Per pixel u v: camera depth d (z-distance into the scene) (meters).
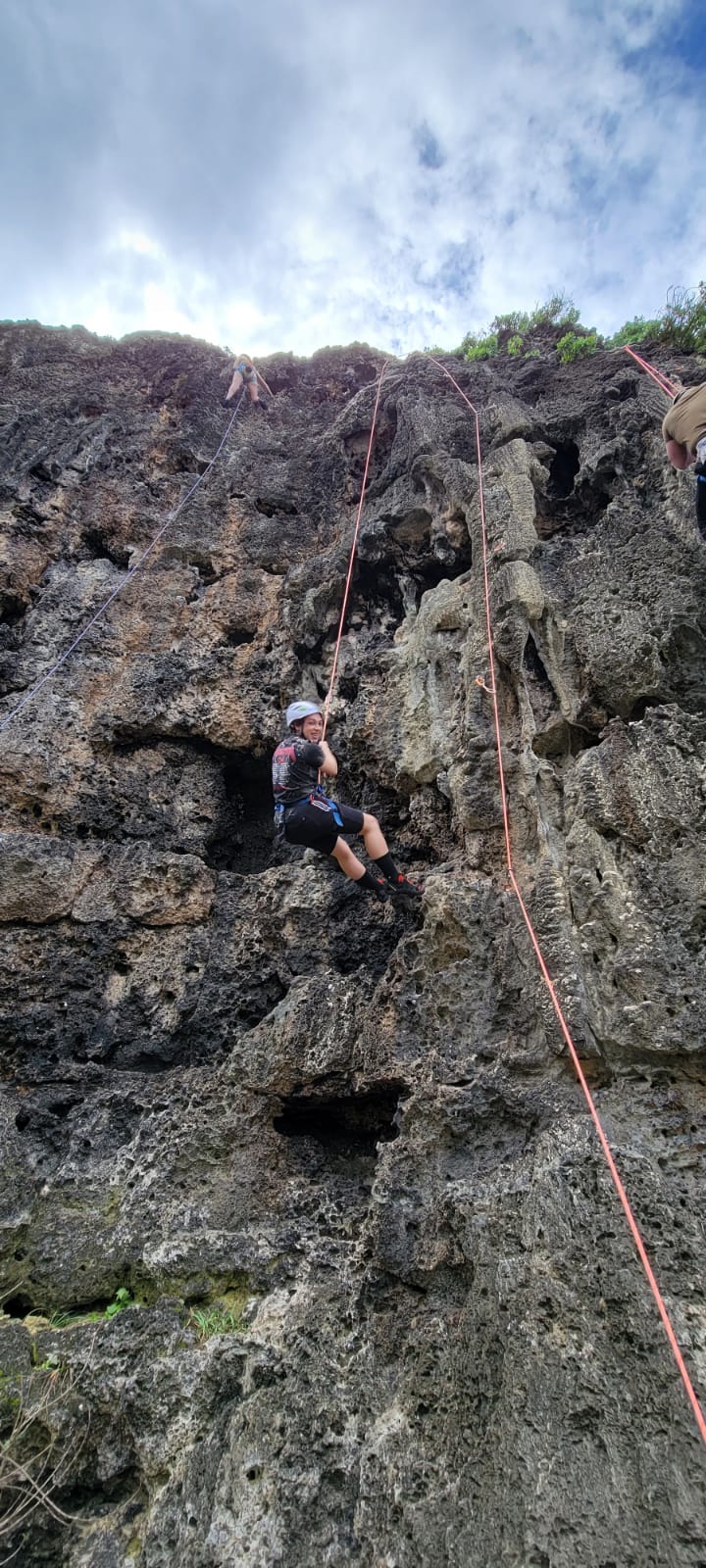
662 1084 3.78
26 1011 5.12
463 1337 3.35
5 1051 5.05
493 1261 3.45
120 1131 4.71
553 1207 3.48
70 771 5.98
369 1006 4.63
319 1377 3.51
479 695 5.21
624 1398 2.91
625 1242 3.26
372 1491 3.14
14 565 7.02
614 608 5.20
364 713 5.83
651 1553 2.58
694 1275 3.13
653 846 4.24
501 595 5.46
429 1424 3.25
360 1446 3.30
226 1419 3.49
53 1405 3.56
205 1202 4.29
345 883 5.39
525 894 4.46
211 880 5.75
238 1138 4.50
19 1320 3.99
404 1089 4.32
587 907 4.21
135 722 6.22
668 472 5.84
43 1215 4.37
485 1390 3.19
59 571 7.11
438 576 6.66
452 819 5.23
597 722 5.00
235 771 6.64
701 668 4.96
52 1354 3.75
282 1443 3.36
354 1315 3.71
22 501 7.38
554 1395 2.98
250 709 6.45
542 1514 2.74
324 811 4.75
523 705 5.11
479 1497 2.95
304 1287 3.88
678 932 3.98
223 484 7.99
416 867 5.36
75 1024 5.16
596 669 4.98
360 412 8.20
